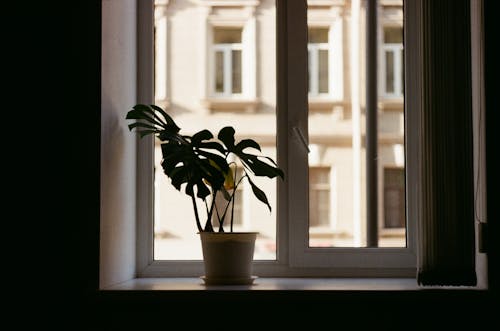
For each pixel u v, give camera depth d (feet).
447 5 6.25
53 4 5.90
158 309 5.77
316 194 40.98
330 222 40.01
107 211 6.04
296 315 5.74
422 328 5.74
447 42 6.23
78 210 5.80
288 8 7.13
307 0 7.18
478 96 6.06
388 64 34.42
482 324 5.73
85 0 5.88
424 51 6.25
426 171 6.17
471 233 6.09
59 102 5.86
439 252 6.07
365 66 34.71
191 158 6.21
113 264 6.21
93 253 5.78
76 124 5.84
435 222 6.11
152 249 7.11
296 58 7.10
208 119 40.47
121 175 6.51
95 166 5.82
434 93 6.22
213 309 5.76
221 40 40.60
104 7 5.97
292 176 7.02
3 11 5.92
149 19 7.22
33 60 5.89
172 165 6.18
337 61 35.68
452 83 6.21
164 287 5.98
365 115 37.04
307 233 6.98
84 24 5.88
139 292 5.75
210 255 6.26
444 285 6.05
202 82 40.50
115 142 6.31
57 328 5.78
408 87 7.04
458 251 6.07
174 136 6.34
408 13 7.07
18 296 5.80
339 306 5.73
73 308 5.77
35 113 5.87
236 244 6.23
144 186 7.09
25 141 5.85
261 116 37.70
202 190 6.14
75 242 5.79
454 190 6.13
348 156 39.93
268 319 5.75
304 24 7.13
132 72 6.99
